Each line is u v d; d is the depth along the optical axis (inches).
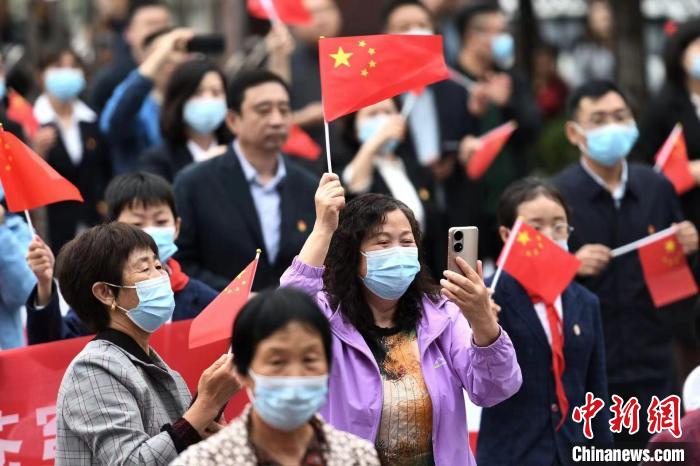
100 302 405.1
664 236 625.6
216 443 319.6
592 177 636.7
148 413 394.6
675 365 669.3
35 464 472.1
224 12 1186.6
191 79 661.9
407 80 458.3
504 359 404.5
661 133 773.9
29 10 996.6
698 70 759.7
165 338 494.3
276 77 605.6
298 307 314.5
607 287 626.8
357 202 424.5
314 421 331.9
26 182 489.4
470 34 869.8
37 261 488.4
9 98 826.8
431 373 416.5
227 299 429.7
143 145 780.0
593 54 1215.6
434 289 434.3
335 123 778.2
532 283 508.7
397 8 837.8
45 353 475.8
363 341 415.8
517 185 548.7
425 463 412.2
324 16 850.1
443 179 827.4
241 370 321.7
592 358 520.4
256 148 600.4
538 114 869.8
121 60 846.5
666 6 1357.0
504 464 498.3
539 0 1368.1
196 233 591.2
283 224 599.5
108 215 515.2
